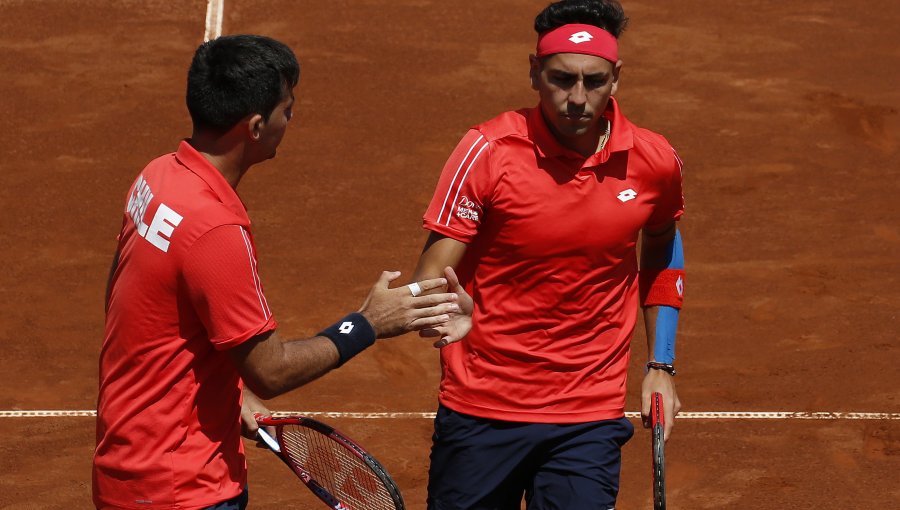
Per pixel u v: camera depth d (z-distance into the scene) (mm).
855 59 58438
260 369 13367
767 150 49000
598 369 17453
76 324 35219
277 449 16719
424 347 33500
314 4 64250
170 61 57469
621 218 16719
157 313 13406
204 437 13922
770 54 59000
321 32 60844
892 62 58156
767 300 36719
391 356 32906
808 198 44750
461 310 15109
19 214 42906
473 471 17891
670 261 18859
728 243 41000
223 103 13242
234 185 13820
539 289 16922
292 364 13461
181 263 13133
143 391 13648
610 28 16219
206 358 13758
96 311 36156
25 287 37594
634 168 16750
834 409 30094
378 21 62219
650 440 28484
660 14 63750
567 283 16875
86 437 28562
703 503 25781
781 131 50781
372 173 46719
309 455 16531
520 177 16422
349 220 42781
